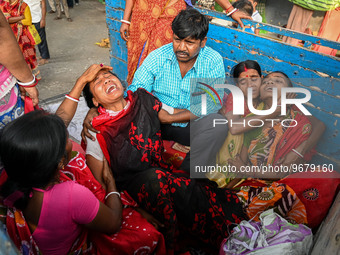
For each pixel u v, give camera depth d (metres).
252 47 2.17
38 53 5.01
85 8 7.27
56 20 6.46
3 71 1.58
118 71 3.48
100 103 1.74
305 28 2.90
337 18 2.80
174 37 1.86
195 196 1.67
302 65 1.94
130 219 1.61
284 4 3.32
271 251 1.50
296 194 1.84
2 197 1.15
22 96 1.78
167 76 2.08
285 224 1.65
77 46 5.27
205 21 1.82
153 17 2.40
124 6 2.93
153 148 1.82
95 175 1.74
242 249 1.55
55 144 1.08
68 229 1.26
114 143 1.74
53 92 3.87
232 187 1.99
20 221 1.24
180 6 2.37
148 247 1.54
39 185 1.14
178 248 1.81
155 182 1.59
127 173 1.78
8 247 0.60
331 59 1.80
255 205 1.84
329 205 1.77
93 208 1.27
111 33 3.27
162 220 1.63
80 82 1.67
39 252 1.32
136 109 1.79
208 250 1.82
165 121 1.96
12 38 1.51
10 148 1.04
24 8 3.25
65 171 1.59
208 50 2.06
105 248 1.50
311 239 1.60
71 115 1.70
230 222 1.75
